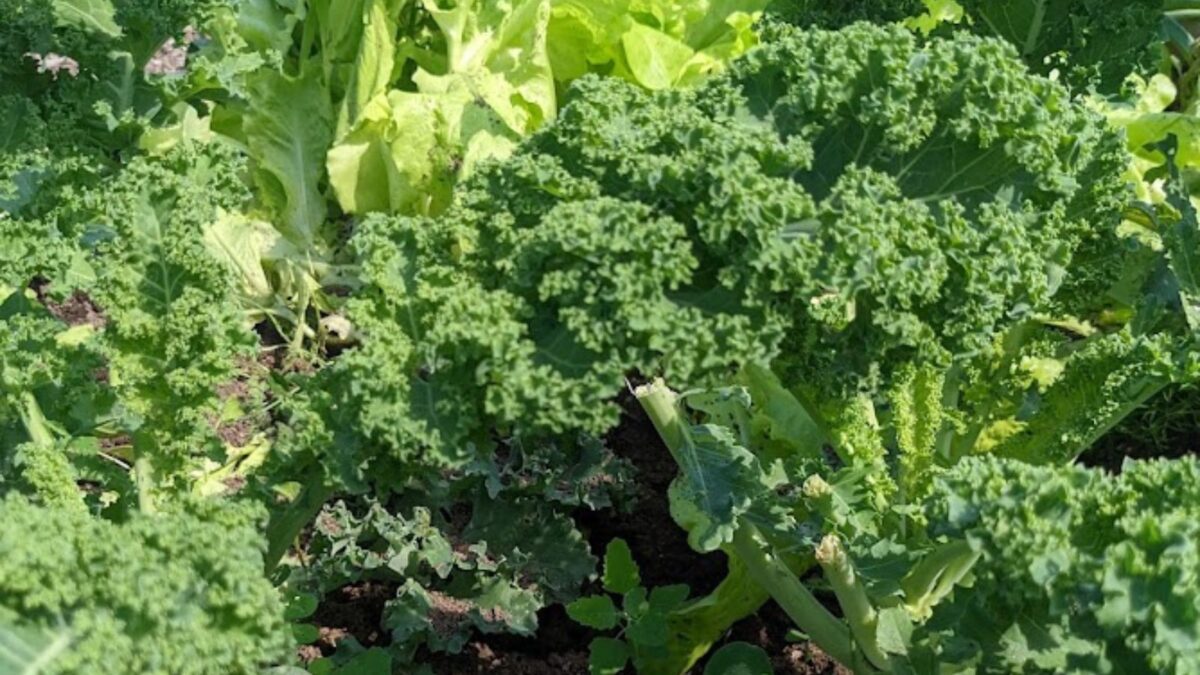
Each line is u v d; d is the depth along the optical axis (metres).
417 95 1.17
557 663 0.84
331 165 1.18
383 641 0.85
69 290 0.75
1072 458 0.77
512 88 1.25
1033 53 0.93
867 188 0.65
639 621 0.77
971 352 0.66
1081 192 0.77
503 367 0.59
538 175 0.64
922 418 0.73
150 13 1.01
